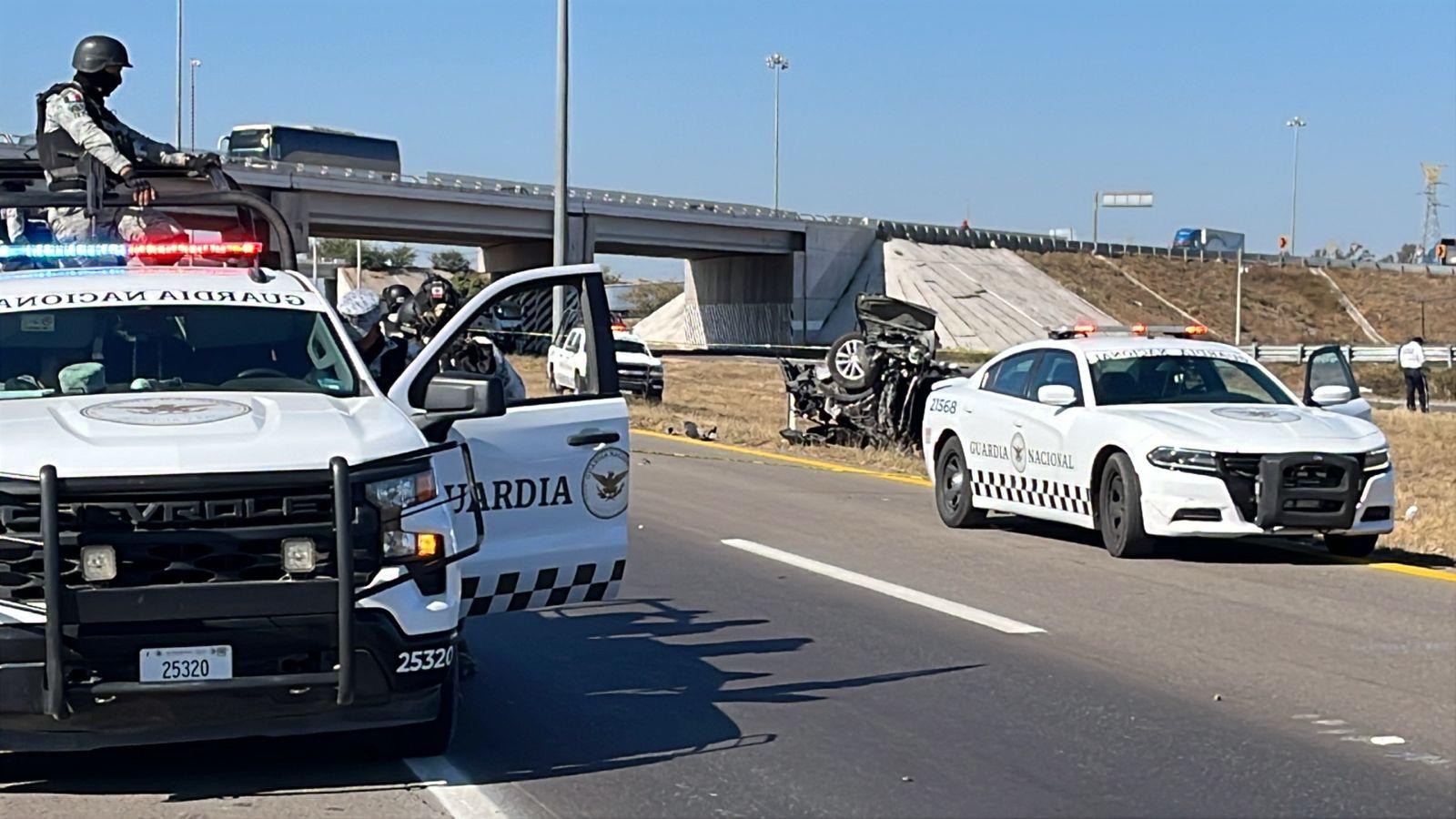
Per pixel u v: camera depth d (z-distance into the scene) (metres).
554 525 7.26
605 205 73.38
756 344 87.50
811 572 11.66
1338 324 100.38
